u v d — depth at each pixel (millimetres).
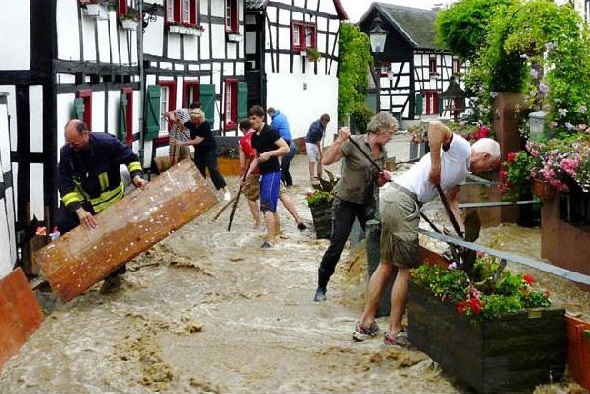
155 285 9336
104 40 14461
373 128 7953
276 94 28672
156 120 18391
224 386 6105
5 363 6828
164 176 8922
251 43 27656
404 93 46750
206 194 8906
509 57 11445
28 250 9695
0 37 11641
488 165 6562
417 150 21703
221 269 9953
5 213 9406
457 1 14703
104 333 7559
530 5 10570
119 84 15641
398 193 6496
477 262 6105
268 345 7008
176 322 7824
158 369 6512
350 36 34000
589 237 8180
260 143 11250
